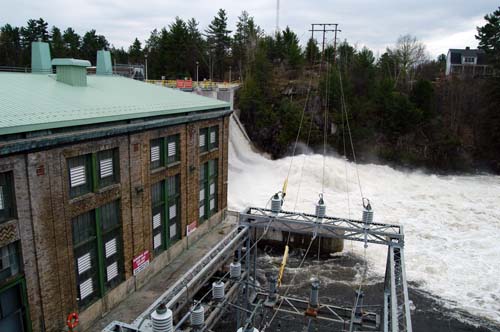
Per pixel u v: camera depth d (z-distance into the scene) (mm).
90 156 18188
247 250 19625
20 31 100812
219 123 30859
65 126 16281
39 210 15531
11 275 14977
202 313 12633
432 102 70062
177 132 24984
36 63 27406
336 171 54875
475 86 72938
